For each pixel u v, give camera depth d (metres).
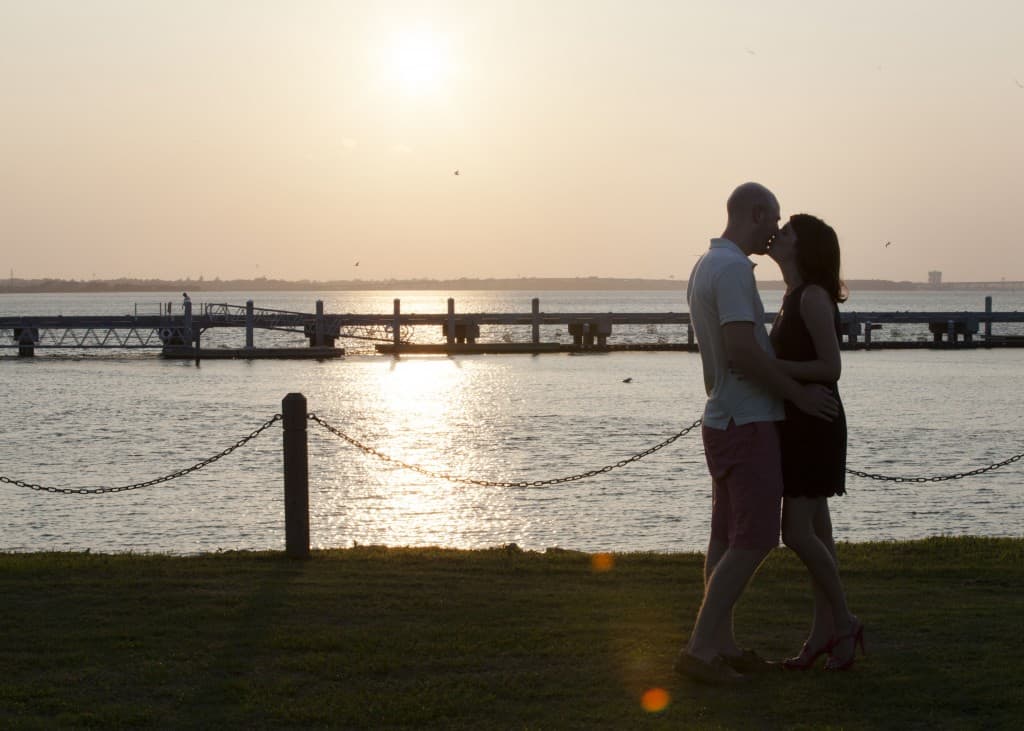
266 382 54.56
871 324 84.69
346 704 6.34
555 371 61.72
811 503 6.84
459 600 8.87
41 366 65.19
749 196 6.84
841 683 6.69
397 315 78.00
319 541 18.97
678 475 25.20
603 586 9.52
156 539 18.75
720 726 5.97
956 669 6.91
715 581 6.71
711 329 6.67
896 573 10.01
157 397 46.66
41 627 8.01
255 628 7.97
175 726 6.07
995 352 77.69
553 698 6.48
